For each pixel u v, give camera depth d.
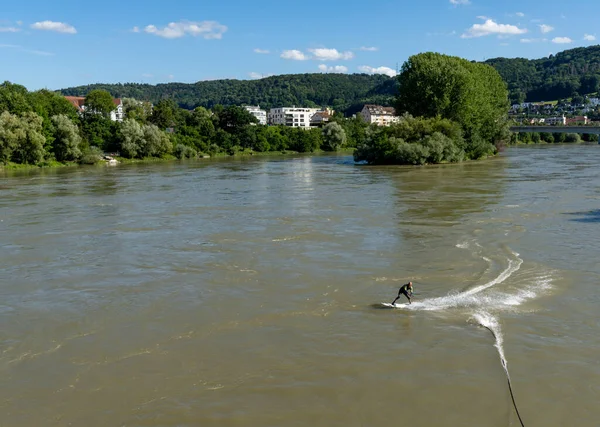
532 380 15.30
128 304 22.34
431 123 95.81
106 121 124.44
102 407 14.45
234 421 13.66
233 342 18.34
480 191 54.34
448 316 20.09
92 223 40.06
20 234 36.31
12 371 16.62
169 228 37.66
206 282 24.97
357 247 30.81
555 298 21.77
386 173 77.81
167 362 16.97
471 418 13.57
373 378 15.64
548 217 39.06
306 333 18.92
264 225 37.94
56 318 20.98
